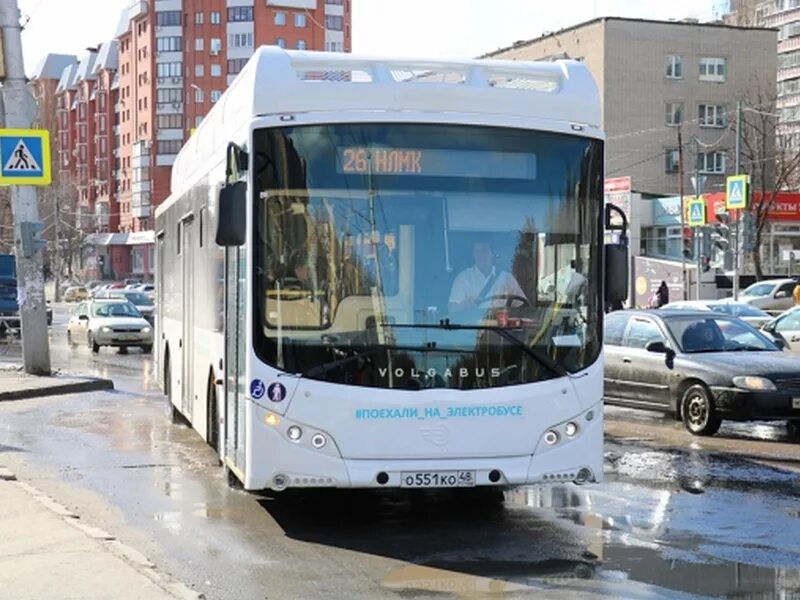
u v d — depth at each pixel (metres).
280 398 7.82
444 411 7.87
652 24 64.44
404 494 10.01
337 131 8.02
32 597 6.23
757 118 65.38
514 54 70.94
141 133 121.75
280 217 7.92
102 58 134.88
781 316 21.59
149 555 7.70
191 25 116.44
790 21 116.06
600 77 63.97
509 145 8.22
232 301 8.92
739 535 8.33
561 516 9.04
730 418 13.57
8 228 64.81
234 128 8.88
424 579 7.03
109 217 132.25
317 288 7.89
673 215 56.78
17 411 16.80
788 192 59.09
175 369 14.09
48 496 9.70
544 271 8.18
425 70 8.35
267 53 8.12
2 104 20.77
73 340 35.47
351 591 6.74
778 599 6.54
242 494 10.03
